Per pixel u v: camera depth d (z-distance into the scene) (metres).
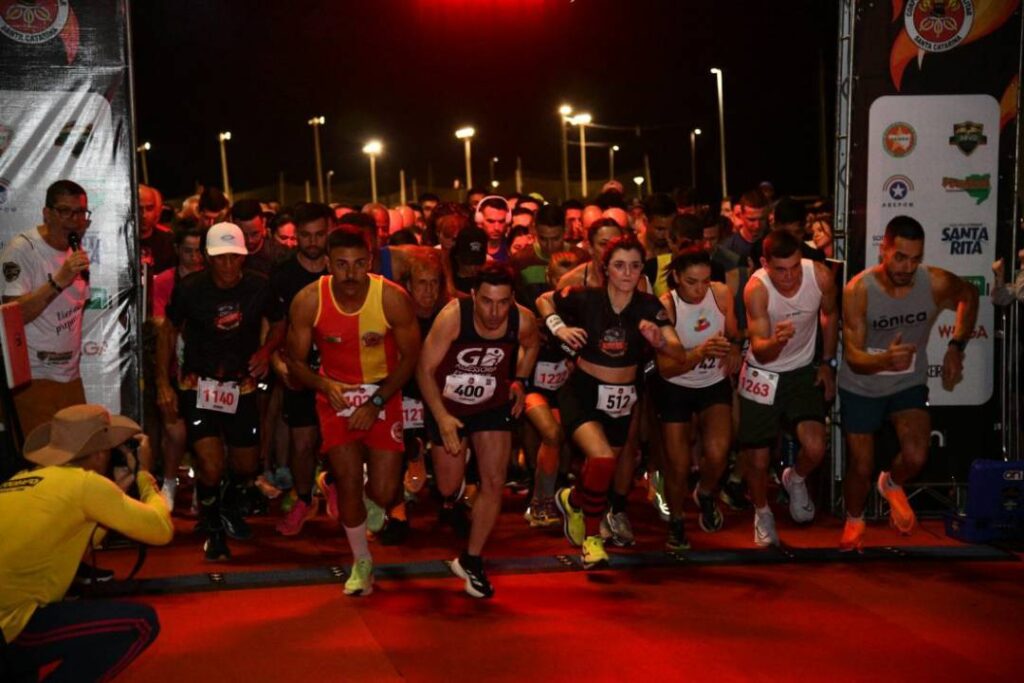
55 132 6.86
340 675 4.70
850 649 5.02
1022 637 5.20
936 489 7.77
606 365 6.14
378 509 6.75
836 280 7.55
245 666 4.81
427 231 9.15
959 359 6.69
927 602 5.74
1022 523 6.97
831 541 7.08
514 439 8.55
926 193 7.56
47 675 3.95
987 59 7.52
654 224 8.28
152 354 7.73
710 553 6.66
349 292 5.58
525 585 6.04
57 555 3.94
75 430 4.09
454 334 5.65
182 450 7.59
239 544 7.06
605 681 4.62
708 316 6.60
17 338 5.55
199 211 9.60
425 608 5.63
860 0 7.45
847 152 7.53
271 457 8.62
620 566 6.39
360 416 5.64
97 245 6.95
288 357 5.86
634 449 6.80
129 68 6.93
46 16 6.82
